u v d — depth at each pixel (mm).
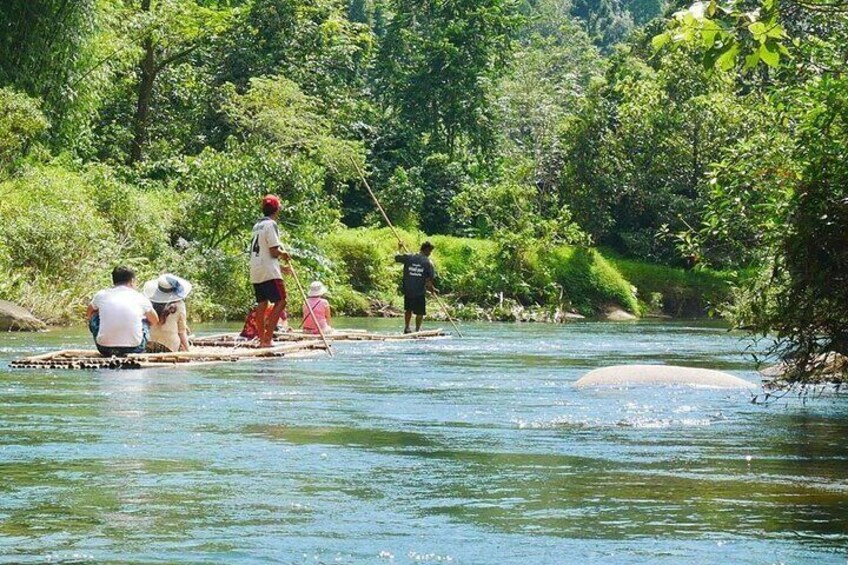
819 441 9414
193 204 38406
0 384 13500
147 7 50406
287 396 12609
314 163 47719
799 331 11578
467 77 61906
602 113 56000
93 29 40844
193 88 53875
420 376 15477
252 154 41344
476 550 5676
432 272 27547
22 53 39000
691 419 10852
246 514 6434
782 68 13469
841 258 11078
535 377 15375
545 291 48219
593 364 18031
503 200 52406
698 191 53250
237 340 21578
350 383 14312
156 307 17812
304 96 50625
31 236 30656
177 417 10570
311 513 6480
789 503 6816
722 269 53219
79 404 11492
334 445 8969
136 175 42500
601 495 7047
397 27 64750
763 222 12188
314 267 40656
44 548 5633
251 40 55781
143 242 35938
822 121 11391
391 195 53656
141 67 51312
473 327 34406
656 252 54938
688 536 5969
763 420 10836
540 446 9031
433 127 62094
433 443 9148
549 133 61938
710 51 8656
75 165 40281
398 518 6371
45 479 7387
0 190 34000
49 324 29031
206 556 5516
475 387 13906
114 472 7664
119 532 5980
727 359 19641
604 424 10438
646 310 51094
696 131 53500
